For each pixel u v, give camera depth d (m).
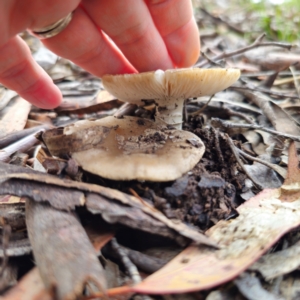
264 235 0.07
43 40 0.11
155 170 0.08
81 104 0.18
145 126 0.11
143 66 0.13
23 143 0.13
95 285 0.07
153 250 0.08
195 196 0.08
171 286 0.06
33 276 0.07
